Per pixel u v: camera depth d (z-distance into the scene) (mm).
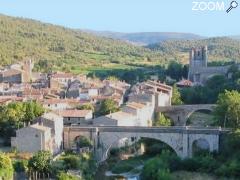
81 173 180875
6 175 160000
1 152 178000
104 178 190250
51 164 175375
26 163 172375
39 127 191625
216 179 189125
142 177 188625
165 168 190625
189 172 195375
